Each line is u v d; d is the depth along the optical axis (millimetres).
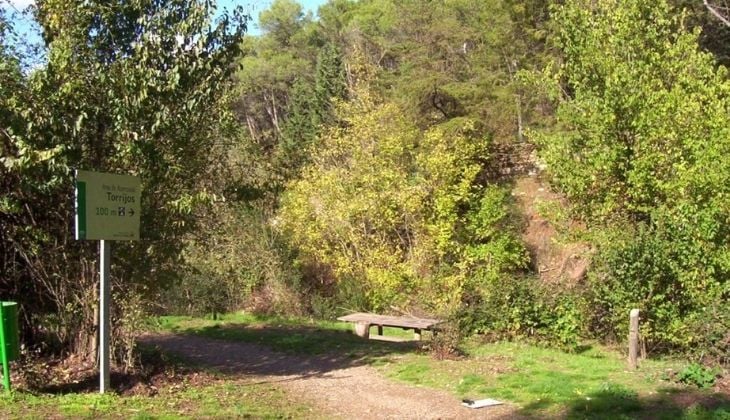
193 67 9023
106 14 8578
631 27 15344
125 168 8797
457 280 20422
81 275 9117
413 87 25688
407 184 21578
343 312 20312
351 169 22016
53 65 8055
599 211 15023
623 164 14891
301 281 22016
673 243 11562
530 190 25172
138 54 8586
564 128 22141
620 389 8297
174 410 7438
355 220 21562
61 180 8031
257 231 21281
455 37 28344
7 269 9180
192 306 20781
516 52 26438
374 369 10914
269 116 61719
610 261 11867
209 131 9773
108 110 8461
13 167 7727
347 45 50125
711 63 15781
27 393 7656
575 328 12188
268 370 11094
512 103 25812
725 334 9469
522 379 9328
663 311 11234
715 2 22141
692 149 13562
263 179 11352
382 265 20656
